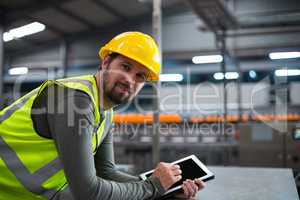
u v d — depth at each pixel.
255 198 1.21
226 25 4.86
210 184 1.46
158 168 1.13
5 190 1.14
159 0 2.47
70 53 9.27
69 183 0.98
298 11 6.04
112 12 8.30
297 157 3.76
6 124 1.11
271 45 7.43
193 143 4.20
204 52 8.32
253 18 5.20
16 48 9.70
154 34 2.46
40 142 1.08
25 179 1.12
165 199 1.20
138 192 1.06
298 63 7.75
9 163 1.10
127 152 4.45
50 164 1.11
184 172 1.28
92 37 9.14
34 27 8.28
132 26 8.88
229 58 6.75
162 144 4.28
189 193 1.17
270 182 1.52
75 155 0.96
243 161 3.92
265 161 3.86
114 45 1.14
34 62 9.59
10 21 7.61
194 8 4.14
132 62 1.12
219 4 4.06
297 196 1.25
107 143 1.42
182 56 8.49
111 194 1.01
